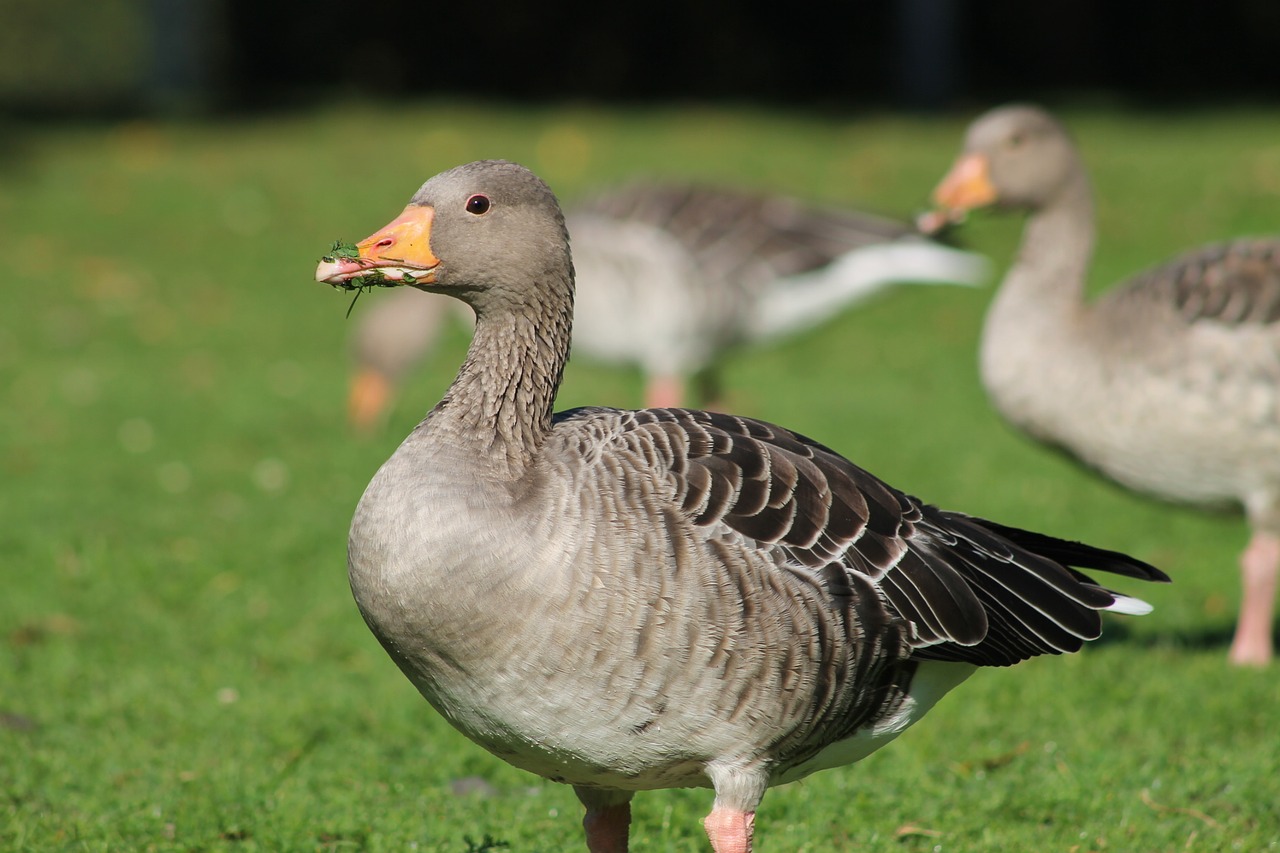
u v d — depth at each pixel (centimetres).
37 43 4522
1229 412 1048
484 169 707
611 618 628
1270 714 1005
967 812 870
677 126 3731
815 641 655
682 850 825
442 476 654
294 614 1228
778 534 660
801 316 1700
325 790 896
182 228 2831
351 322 2416
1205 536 1439
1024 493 1554
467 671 643
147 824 834
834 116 3909
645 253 1619
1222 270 1068
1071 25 4359
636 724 644
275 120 3828
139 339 2281
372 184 3109
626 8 4409
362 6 4475
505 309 702
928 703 725
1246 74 4319
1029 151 1194
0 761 927
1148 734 979
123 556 1346
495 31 4447
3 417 1870
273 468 1689
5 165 3225
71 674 1085
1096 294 2330
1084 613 718
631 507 643
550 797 902
